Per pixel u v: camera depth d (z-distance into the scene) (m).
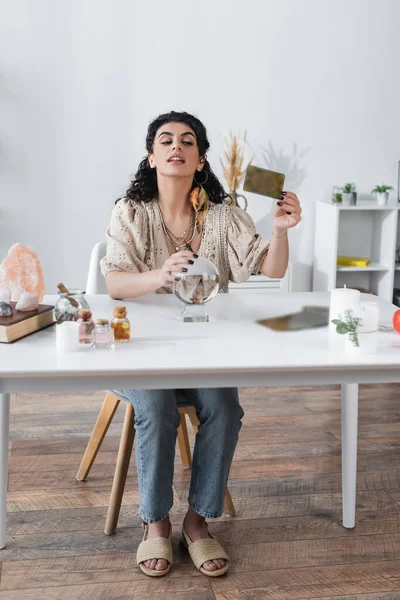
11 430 3.03
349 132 4.42
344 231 4.55
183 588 2.00
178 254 2.05
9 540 2.22
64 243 4.29
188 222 2.39
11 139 4.12
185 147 2.28
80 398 3.40
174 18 4.13
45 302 2.19
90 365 1.63
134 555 2.16
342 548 2.22
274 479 2.65
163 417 2.00
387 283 4.45
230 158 4.23
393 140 4.49
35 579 2.03
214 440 2.05
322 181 4.45
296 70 4.29
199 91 4.23
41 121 4.13
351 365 1.68
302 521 2.37
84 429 3.05
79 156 4.20
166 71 4.18
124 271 2.29
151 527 2.10
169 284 2.08
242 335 1.91
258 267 2.42
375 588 2.02
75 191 4.24
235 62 4.23
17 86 4.07
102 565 2.11
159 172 2.30
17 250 2.03
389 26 4.34
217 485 2.06
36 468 2.70
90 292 2.59
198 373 1.66
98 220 4.29
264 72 4.26
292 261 4.49
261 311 2.17
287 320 2.07
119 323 1.82
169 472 2.05
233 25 4.18
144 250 2.35
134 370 1.62
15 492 2.51
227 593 1.99
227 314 2.13
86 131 4.18
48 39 4.05
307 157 4.41
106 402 2.52
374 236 4.57
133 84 4.17
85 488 2.55
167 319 2.06
